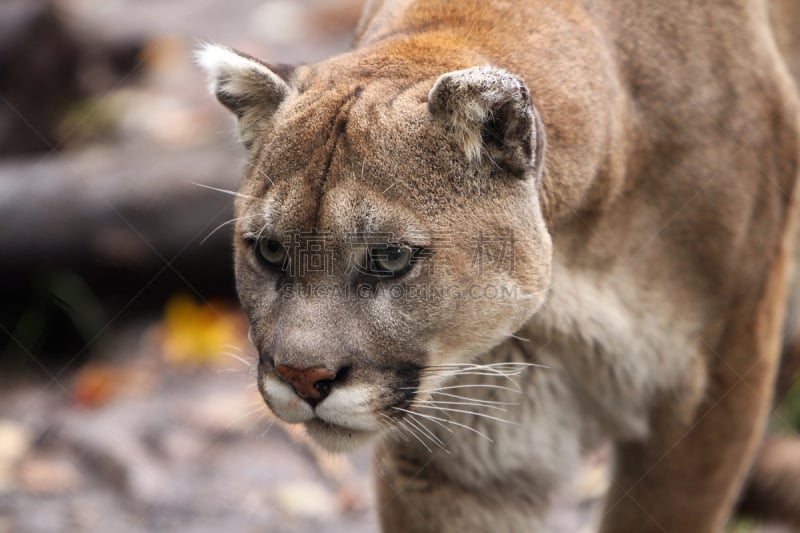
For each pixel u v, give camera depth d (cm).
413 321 627
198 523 1008
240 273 669
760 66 765
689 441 783
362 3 1847
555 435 783
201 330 1239
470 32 695
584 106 690
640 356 752
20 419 1140
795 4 874
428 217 619
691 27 744
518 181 635
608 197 713
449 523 781
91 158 1380
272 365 634
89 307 1261
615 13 738
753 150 752
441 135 623
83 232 1259
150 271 1274
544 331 729
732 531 998
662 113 730
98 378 1188
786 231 796
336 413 628
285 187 629
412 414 668
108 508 1024
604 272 732
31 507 1020
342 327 619
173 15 1889
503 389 742
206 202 1272
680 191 734
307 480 1064
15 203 1260
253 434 1114
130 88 1683
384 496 784
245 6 1927
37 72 1512
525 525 802
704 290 756
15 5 1512
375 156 619
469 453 761
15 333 1267
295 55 1733
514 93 613
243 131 686
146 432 1109
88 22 1730
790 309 998
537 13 707
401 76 651
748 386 787
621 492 818
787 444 1019
